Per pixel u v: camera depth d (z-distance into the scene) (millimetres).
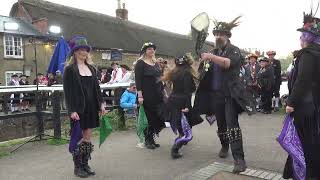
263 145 6801
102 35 30219
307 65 4105
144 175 5227
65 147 7039
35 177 5242
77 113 5082
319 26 4246
